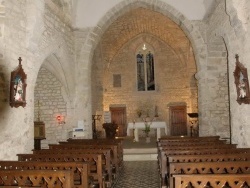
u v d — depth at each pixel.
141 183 8.66
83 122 13.14
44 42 9.58
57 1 11.59
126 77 22.86
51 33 10.27
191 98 21.59
